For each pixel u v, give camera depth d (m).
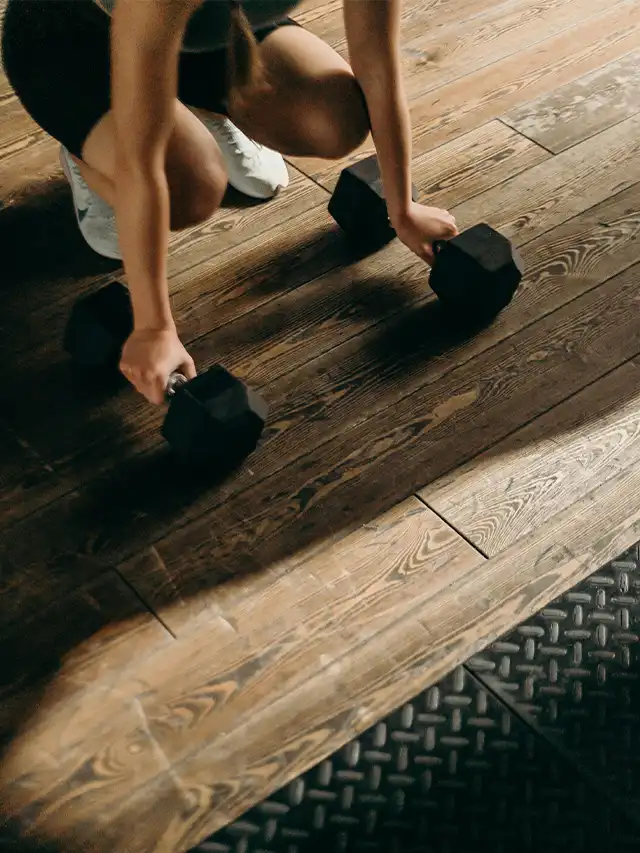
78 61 1.70
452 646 1.55
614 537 1.68
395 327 2.02
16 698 1.50
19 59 1.76
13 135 2.46
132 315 1.85
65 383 1.93
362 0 1.62
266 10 1.54
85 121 1.73
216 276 2.12
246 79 1.61
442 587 1.62
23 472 1.79
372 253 2.17
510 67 2.62
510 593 1.61
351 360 1.96
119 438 1.84
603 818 1.37
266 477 1.78
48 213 2.27
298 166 2.39
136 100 1.34
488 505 1.73
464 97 2.54
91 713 1.48
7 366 1.96
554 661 1.54
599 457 1.79
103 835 1.36
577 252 2.16
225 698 1.50
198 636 1.57
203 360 1.97
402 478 1.77
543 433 1.83
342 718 1.48
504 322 2.03
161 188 1.45
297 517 1.72
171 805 1.39
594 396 1.89
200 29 1.49
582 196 2.29
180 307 2.06
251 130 1.92
